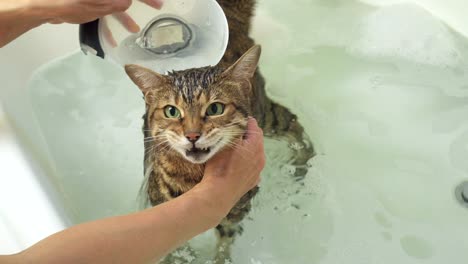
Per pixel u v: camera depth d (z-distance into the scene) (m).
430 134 0.75
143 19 0.55
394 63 0.83
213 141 0.53
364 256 0.64
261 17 0.89
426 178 0.71
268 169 0.73
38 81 0.73
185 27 0.55
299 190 0.71
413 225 0.66
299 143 0.76
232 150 0.54
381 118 0.78
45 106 0.73
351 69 0.84
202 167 0.56
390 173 0.72
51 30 0.77
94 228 0.40
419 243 0.64
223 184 0.51
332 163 0.74
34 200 0.47
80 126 0.74
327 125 0.78
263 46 0.87
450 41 0.81
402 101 0.79
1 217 0.46
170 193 0.59
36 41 0.75
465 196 0.68
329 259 0.64
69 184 0.67
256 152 0.55
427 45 0.82
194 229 0.47
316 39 0.88
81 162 0.70
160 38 0.55
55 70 0.77
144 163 0.68
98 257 0.39
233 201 0.52
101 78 0.80
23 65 0.71
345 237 0.66
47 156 0.63
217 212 0.49
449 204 0.68
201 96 0.53
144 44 0.56
